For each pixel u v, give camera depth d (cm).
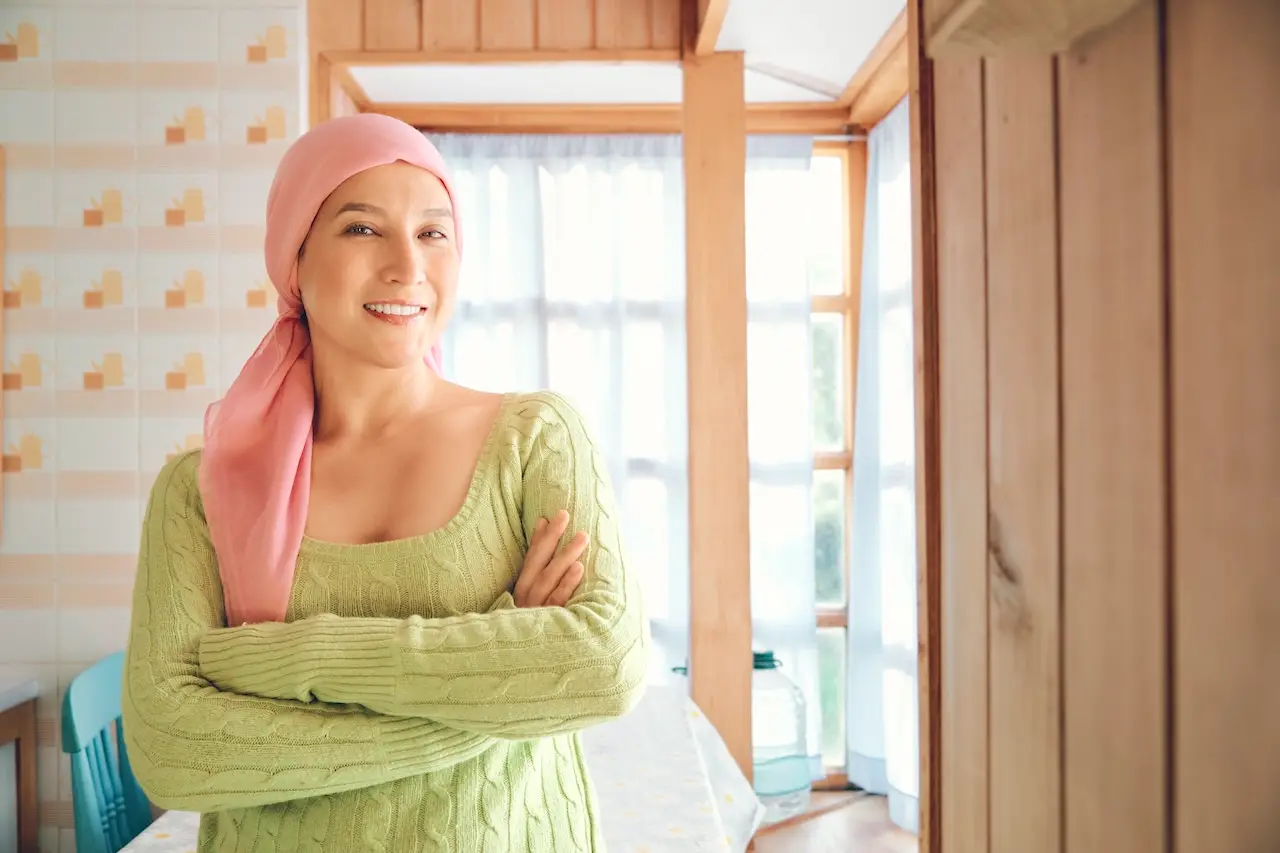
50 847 272
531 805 105
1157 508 36
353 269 106
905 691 332
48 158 277
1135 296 38
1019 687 50
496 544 108
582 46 288
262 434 113
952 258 60
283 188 112
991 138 53
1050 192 45
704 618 287
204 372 277
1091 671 42
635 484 363
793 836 329
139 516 277
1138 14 37
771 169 363
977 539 56
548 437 112
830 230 377
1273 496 30
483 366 359
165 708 99
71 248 277
